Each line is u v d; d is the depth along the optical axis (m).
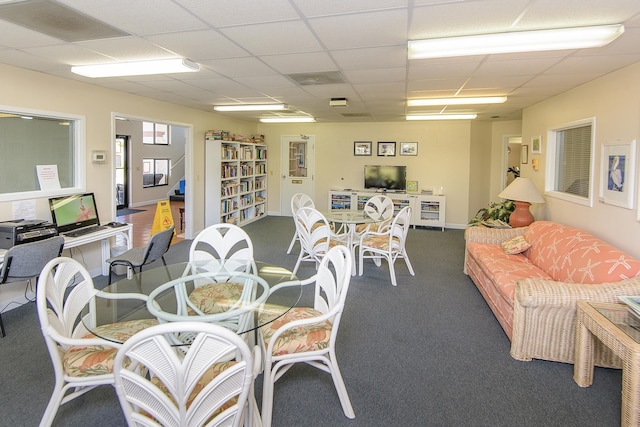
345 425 2.03
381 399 2.25
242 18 2.27
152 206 10.56
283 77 3.89
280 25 2.39
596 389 2.35
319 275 2.50
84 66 3.44
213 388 1.36
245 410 1.77
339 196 8.22
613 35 2.38
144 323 2.13
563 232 3.58
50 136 3.94
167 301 2.36
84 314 2.25
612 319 2.15
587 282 2.77
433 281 4.45
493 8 2.08
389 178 8.05
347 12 2.17
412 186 8.04
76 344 1.80
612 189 3.30
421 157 8.00
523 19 2.24
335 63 3.31
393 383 2.41
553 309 2.56
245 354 1.34
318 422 2.05
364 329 3.18
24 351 2.75
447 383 2.42
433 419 2.08
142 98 5.12
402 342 2.96
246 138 7.88
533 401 2.24
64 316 2.00
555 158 4.77
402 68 3.45
